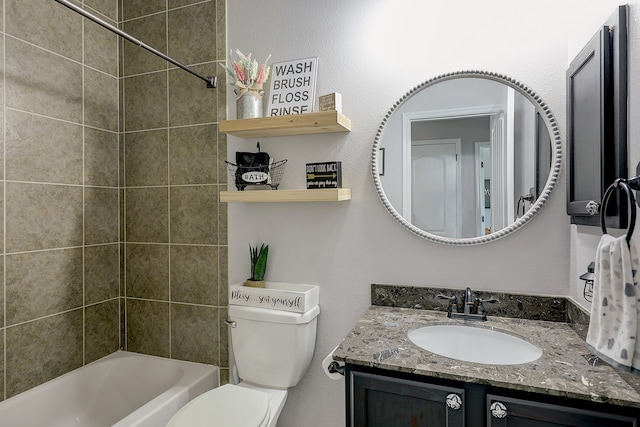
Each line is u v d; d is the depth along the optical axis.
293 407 1.76
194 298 1.95
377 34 1.63
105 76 2.02
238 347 1.67
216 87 1.89
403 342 1.17
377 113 1.63
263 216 1.82
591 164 1.08
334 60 1.70
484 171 1.47
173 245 1.99
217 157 1.89
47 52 1.73
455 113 1.51
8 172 1.58
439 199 1.53
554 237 1.40
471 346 1.33
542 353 1.09
